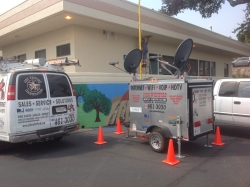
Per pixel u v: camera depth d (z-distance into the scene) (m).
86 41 12.34
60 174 5.00
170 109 6.13
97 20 11.20
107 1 11.36
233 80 8.31
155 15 13.85
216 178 4.71
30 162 5.77
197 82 6.10
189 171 5.09
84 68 12.25
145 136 6.93
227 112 8.22
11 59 6.57
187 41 6.91
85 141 7.71
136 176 4.85
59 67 7.39
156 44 16.23
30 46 14.73
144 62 13.07
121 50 14.05
